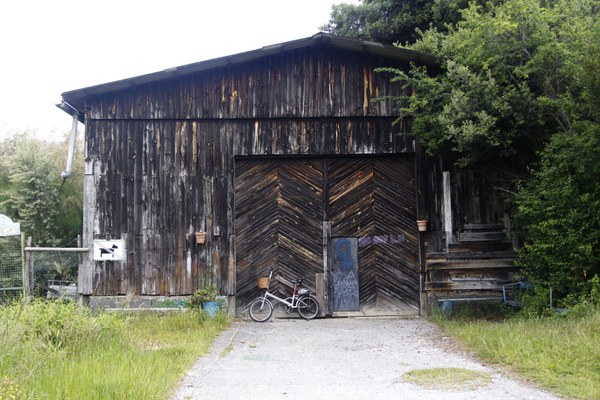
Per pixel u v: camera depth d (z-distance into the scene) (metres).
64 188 23.61
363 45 13.41
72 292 13.62
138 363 7.46
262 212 14.00
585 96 10.31
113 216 13.62
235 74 13.92
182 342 9.84
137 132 13.80
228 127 13.88
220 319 12.52
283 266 13.91
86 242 13.55
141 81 13.56
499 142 11.83
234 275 13.63
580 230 10.40
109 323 9.01
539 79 12.02
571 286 10.62
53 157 24.34
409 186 14.09
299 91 13.91
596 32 10.23
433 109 12.94
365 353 9.49
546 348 8.13
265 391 6.97
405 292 13.88
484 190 13.77
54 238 22.67
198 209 13.73
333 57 13.98
